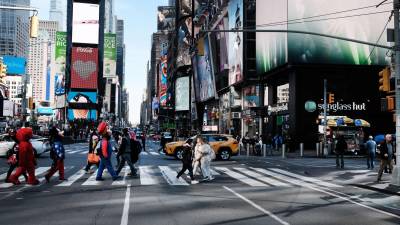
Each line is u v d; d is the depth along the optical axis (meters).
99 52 167.00
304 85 45.16
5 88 73.88
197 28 111.25
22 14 69.31
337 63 44.88
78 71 158.88
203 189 14.68
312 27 44.94
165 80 184.75
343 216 10.33
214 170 21.77
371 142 23.66
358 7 45.38
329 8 45.19
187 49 125.94
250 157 34.41
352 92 45.41
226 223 9.21
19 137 15.31
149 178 17.64
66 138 60.91
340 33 45.12
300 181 17.59
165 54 187.88
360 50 45.09
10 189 14.15
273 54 49.06
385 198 13.40
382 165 17.44
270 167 24.02
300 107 44.78
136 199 12.27
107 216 9.75
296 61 44.50
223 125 76.56
